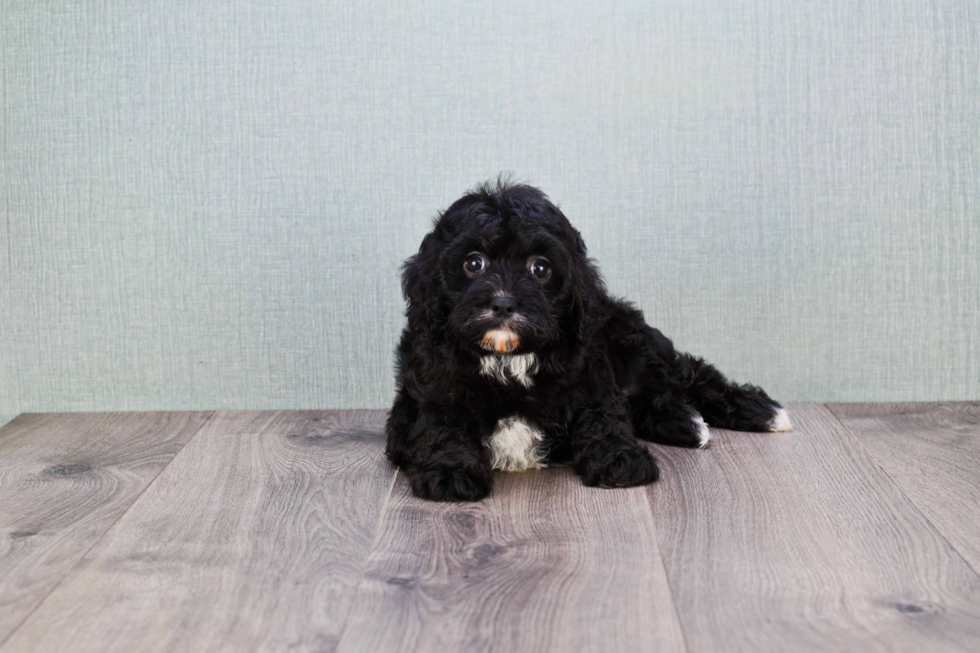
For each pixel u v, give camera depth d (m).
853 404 2.99
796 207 2.93
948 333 2.99
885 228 2.94
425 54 2.89
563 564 1.74
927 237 2.95
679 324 2.99
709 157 2.92
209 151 2.94
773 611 1.54
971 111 2.88
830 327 2.99
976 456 2.39
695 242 2.95
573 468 2.33
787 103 2.90
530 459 2.32
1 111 2.94
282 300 3.00
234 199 2.96
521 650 1.42
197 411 3.05
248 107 2.92
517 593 1.61
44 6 2.89
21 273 3.01
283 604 1.59
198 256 2.99
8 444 2.67
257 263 2.98
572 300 2.17
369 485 2.24
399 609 1.56
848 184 2.92
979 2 2.85
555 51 2.89
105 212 2.98
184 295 3.01
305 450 2.56
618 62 2.89
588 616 1.53
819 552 1.78
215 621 1.53
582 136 2.92
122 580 1.70
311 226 2.96
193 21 2.89
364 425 2.83
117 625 1.52
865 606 1.55
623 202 2.94
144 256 2.99
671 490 2.15
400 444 2.34
